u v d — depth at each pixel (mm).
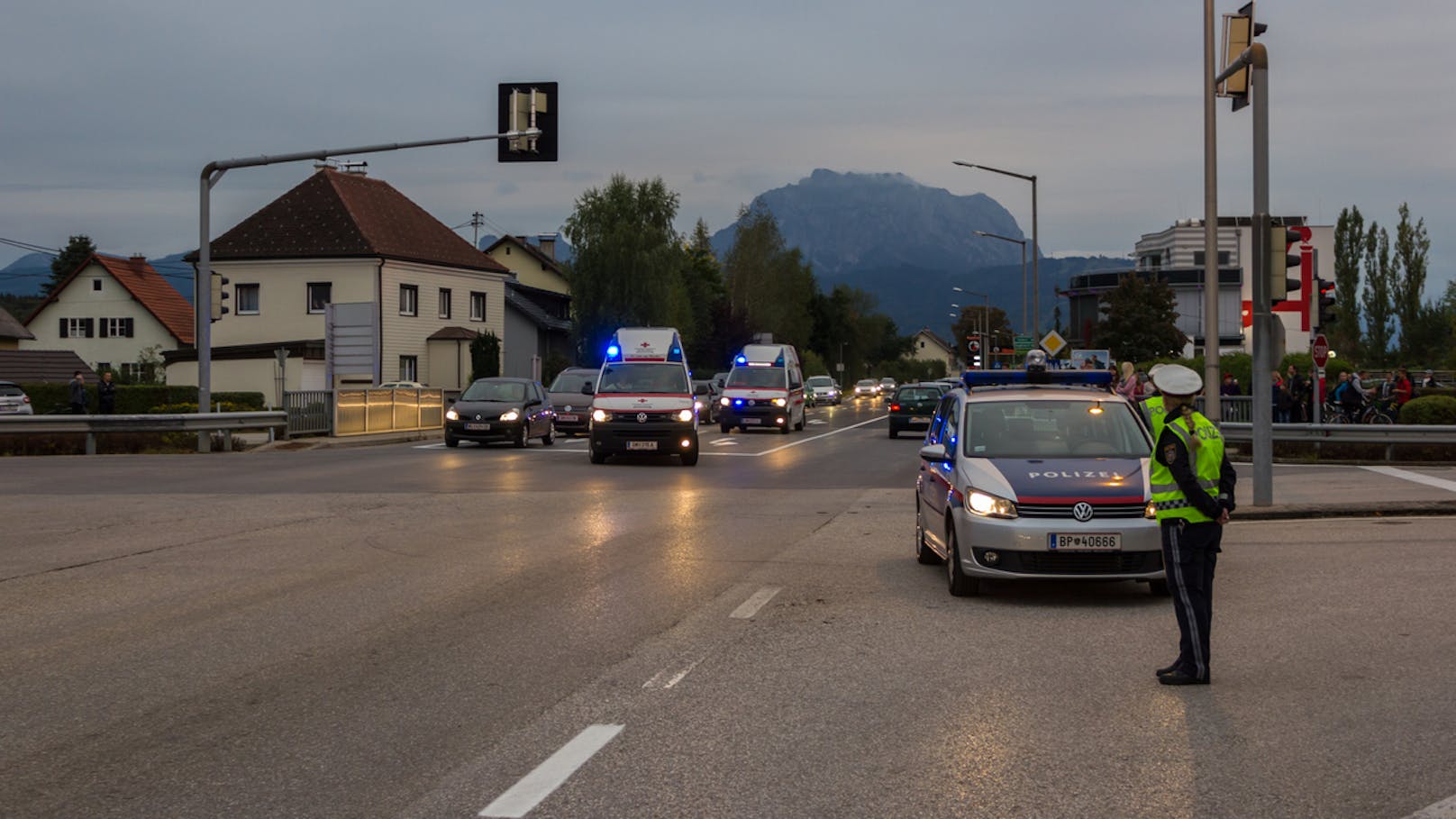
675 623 8922
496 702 6707
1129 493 9727
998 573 9695
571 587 10523
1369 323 79500
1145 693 6895
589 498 18344
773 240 108312
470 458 27000
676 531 14523
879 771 5480
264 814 4949
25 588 10352
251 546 12969
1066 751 5781
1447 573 11016
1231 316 100125
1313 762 5578
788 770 5492
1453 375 49688
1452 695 6750
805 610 9484
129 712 6516
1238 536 13859
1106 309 72562
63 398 40938
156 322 67875
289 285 56219
